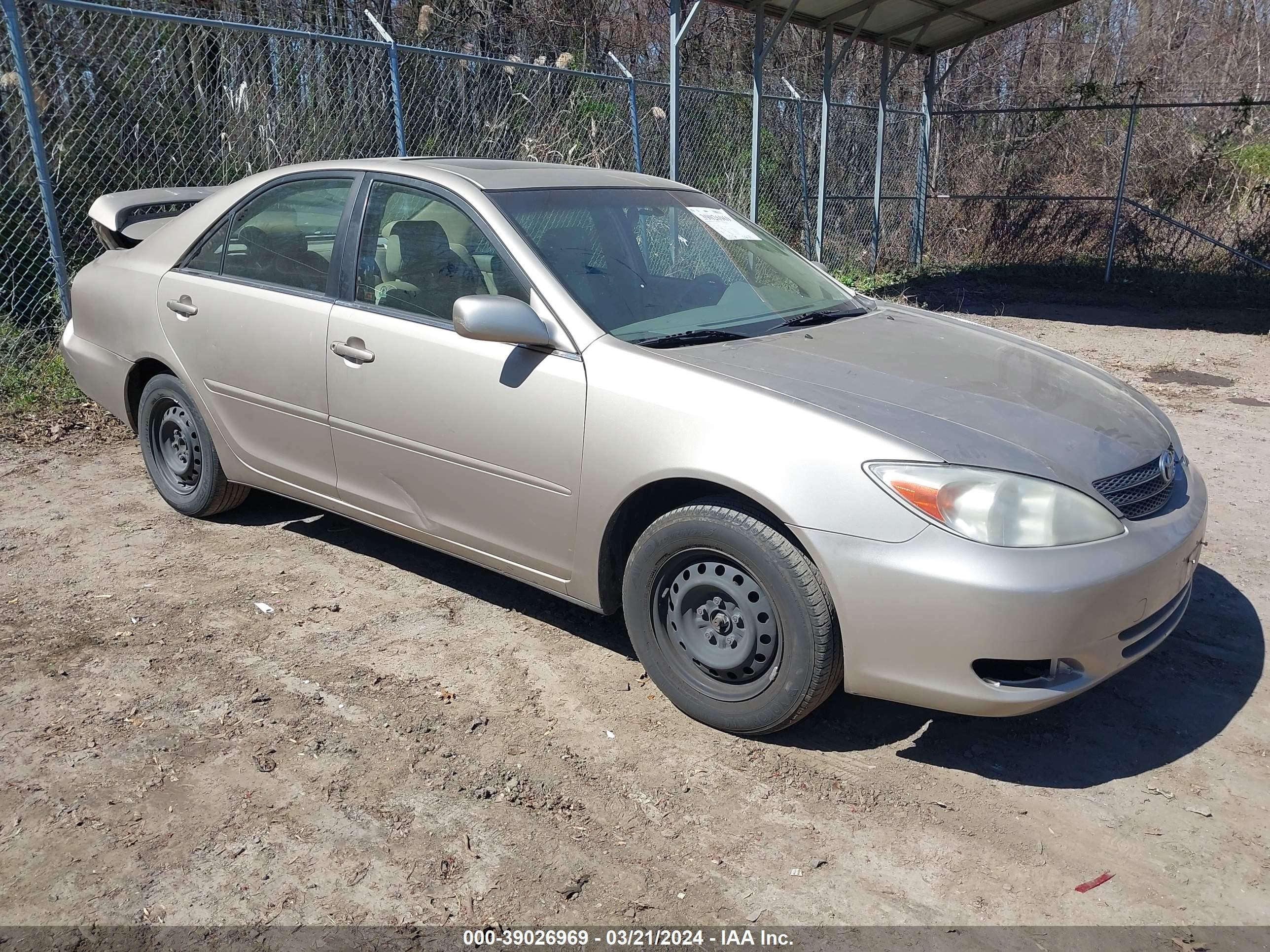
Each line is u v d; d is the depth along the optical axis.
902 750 3.21
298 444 4.22
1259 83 19.91
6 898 2.52
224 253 4.47
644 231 4.04
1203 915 2.53
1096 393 3.56
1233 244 14.66
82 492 5.35
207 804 2.87
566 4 15.24
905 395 3.17
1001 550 2.74
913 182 15.67
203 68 8.41
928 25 12.80
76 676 3.53
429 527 3.87
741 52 17.47
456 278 3.71
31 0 6.37
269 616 4.00
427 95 9.59
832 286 4.47
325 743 3.17
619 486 3.23
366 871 2.63
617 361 3.28
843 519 2.84
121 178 7.98
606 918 2.49
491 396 3.51
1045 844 2.79
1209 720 3.41
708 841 2.77
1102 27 21.50
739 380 3.13
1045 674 2.85
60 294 6.85
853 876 2.65
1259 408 7.45
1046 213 15.62
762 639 3.07
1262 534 4.98
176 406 4.79
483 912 2.50
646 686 3.54
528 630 3.93
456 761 3.09
